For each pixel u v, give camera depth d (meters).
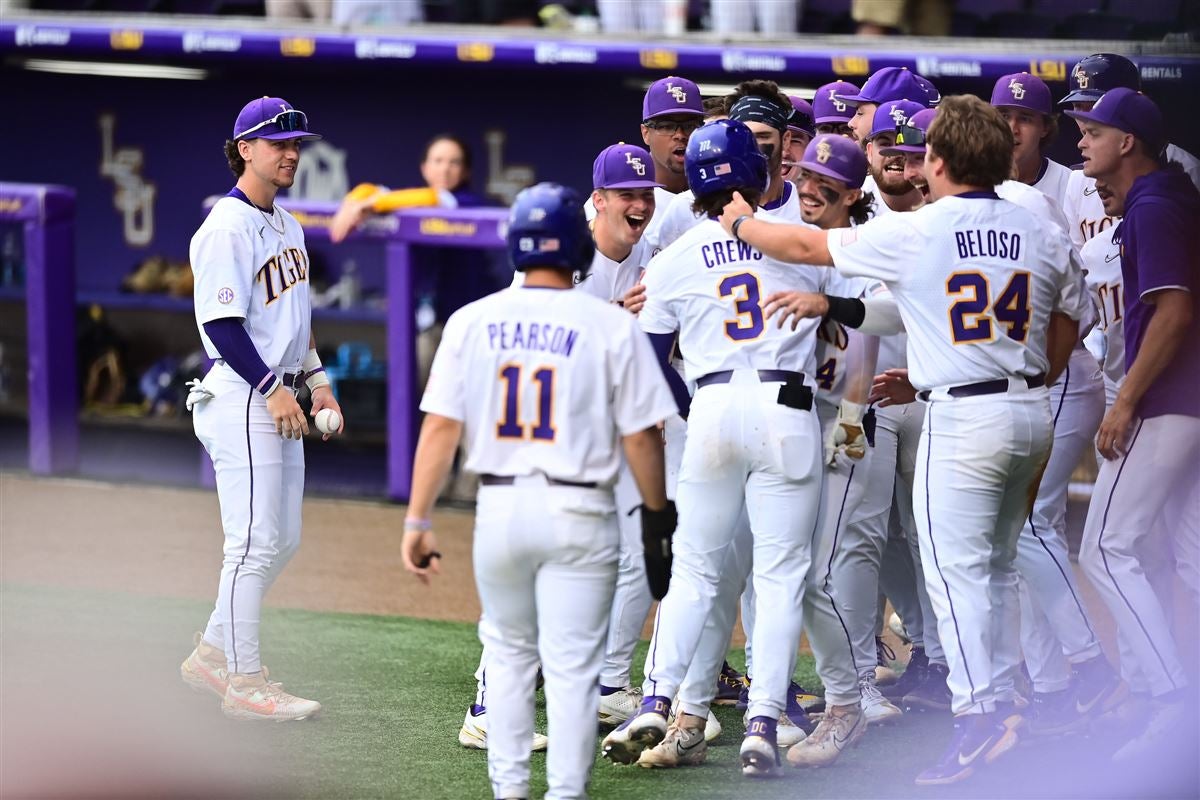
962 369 17.39
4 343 44.78
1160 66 24.12
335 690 22.05
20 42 40.78
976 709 17.59
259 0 43.06
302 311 20.84
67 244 37.44
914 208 20.52
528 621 15.53
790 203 19.52
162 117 45.69
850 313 17.69
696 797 17.53
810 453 17.64
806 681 23.03
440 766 18.53
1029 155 21.94
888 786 17.88
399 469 35.66
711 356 17.81
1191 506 19.64
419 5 40.69
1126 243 18.67
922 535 17.95
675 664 18.11
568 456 15.01
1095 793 17.41
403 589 28.67
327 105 44.56
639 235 20.00
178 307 43.41
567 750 15.16
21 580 28.08
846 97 23.92
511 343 15.10
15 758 18.59
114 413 43.31
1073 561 29.77
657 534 15.43
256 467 20.19
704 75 38.94
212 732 19.83
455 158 35.78
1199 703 18.41
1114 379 21.78
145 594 27.31
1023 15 37.62
